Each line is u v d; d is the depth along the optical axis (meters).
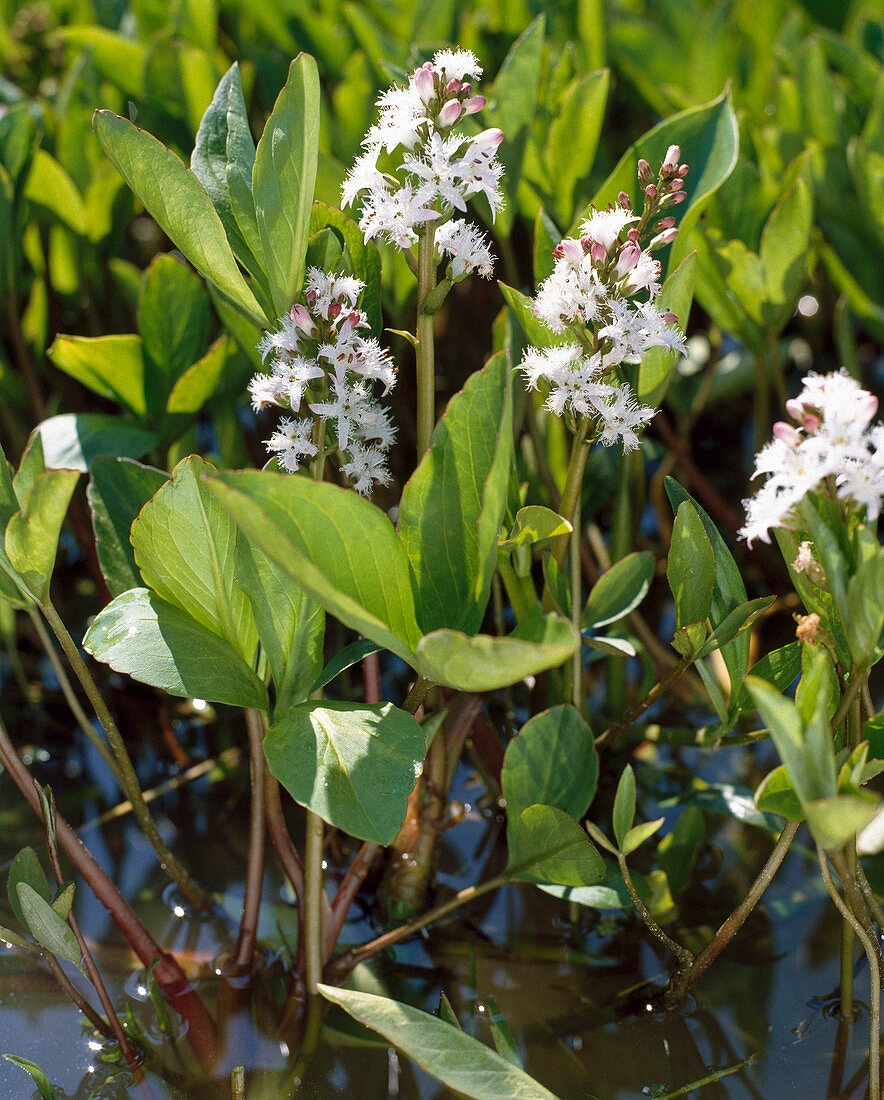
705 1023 0.79
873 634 0.72
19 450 0.99
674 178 0.77
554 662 0.71
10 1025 0.79
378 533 0.73
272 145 0.74
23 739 0.93
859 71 1.02
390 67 0.86
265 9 1.05
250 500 0.69
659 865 0.84
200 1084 0.77
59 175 0.96
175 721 0.94
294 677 0.77
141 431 0.89
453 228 0.75
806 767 0.70
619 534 0.89
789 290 0.91
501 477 0.73
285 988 0.80
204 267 0.77
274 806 0.79
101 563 0.81
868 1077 0.77
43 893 0.77
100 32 1.01
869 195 0.97
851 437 0.71
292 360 0.75
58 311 1.06
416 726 0.74
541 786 0.78
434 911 0.80
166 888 0.85
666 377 0.81
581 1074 0.78
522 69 0.84
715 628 0.78
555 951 0.82
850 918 0.75
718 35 0.99
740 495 1.05
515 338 0.84
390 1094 0.77
